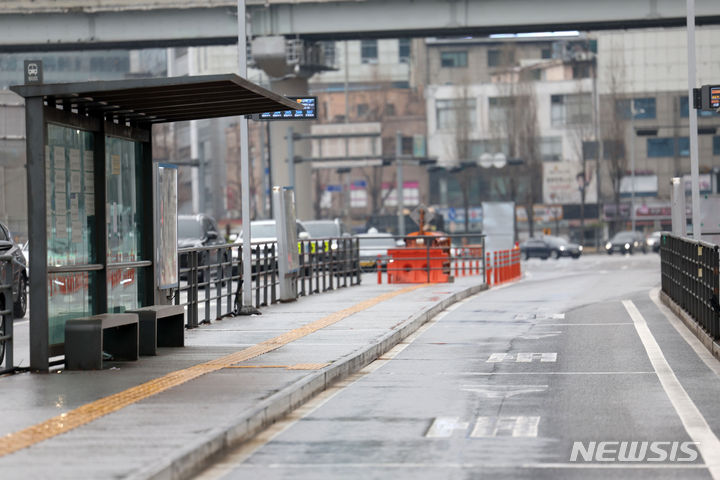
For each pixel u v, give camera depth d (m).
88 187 37.72
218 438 24.28
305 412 30.23
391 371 39.06
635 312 62.00
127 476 20.16
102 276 38.19
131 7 148.00
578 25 145.50
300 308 62.41
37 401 29.14
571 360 41.44
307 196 186.50
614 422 28.05
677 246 60.72
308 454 24.38
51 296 35.81
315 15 150.12
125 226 40.72
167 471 21.03
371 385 35.53
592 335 50.34
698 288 49.78
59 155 36.12
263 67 155.25
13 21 149.25
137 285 41.75
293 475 22.28
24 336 55.53
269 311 60.53
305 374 34.47
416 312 58.47
